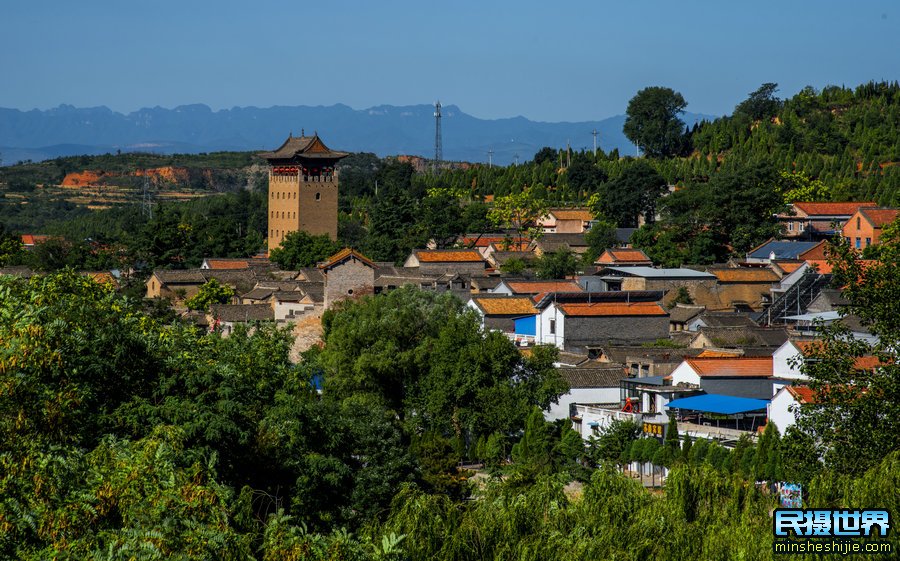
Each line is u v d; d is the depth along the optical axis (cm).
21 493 4234
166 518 4025
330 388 11569
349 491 6662
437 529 5022
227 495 4481
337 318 12888
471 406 10881
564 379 11294
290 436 6425
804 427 5741
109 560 3762
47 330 5397
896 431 5397
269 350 7588
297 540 4097
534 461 9456
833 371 5719
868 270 5856
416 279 18475
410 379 11375
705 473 5359
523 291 17050
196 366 6281
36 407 4875
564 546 4791
